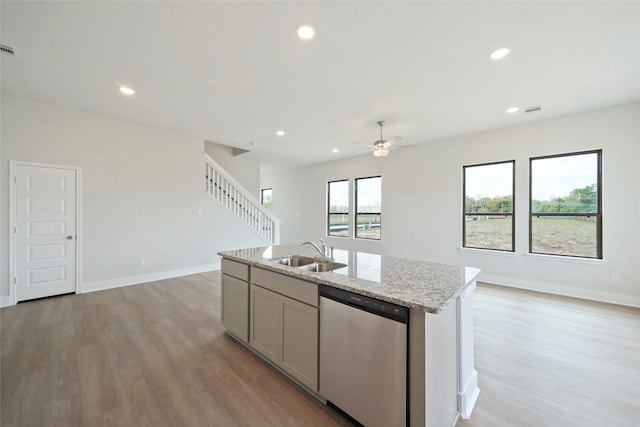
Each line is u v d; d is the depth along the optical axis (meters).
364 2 1.83
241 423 1.57
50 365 2.13
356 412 1.51
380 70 2.70
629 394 1.81
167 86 3.08
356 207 6.91
